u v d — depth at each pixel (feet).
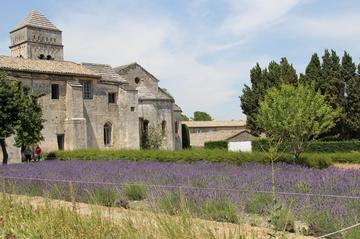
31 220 25.40
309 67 171.83
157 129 164.96
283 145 83.05
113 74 157.38
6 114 101.76
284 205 29.68
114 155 111.24
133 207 38.96
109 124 152.35
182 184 48.34
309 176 49.14
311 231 29.53
